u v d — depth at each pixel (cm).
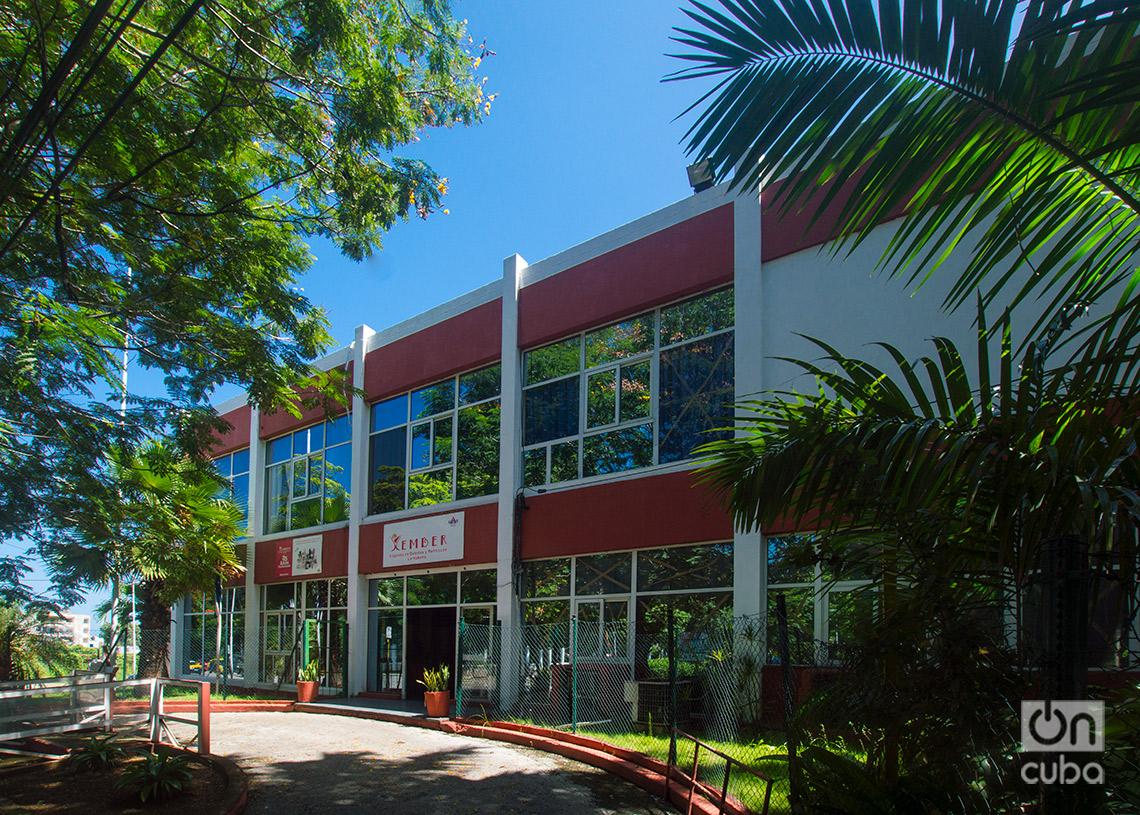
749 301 1205
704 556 1217
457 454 1673
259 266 1010
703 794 754
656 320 1354
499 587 1490
